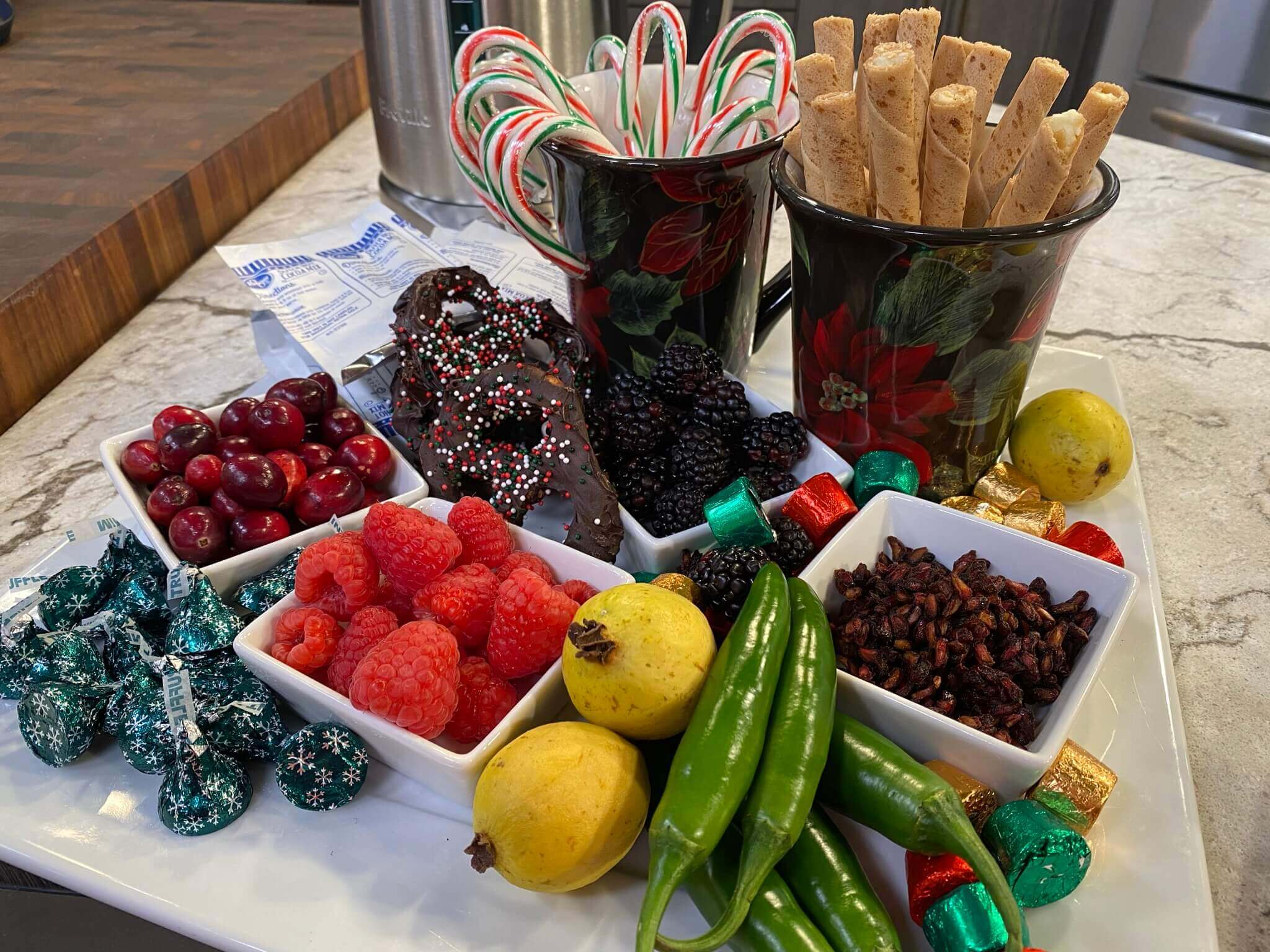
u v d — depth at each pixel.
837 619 0.64
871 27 0.68
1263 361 1.02
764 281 1.05
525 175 0.84
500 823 0.49
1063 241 0.63
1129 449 0.77
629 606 0.55
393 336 0.90
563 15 1.14
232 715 0.57
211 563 0.69
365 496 0.78
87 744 0.58
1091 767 0.54
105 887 0.52
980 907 0.47
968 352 0.69
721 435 0.77
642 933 0.45
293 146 1.43
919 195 0.65
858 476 0.75
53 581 0.67
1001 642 0.61
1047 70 0.60
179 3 1.95
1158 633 0.67
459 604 0.60
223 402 0.96
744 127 0.78
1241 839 0.57
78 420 0.94
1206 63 1.75
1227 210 1.33
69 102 1.40
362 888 0.53
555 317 0.85
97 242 1.03
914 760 0.52
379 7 1.12
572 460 0.71
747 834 0.48
